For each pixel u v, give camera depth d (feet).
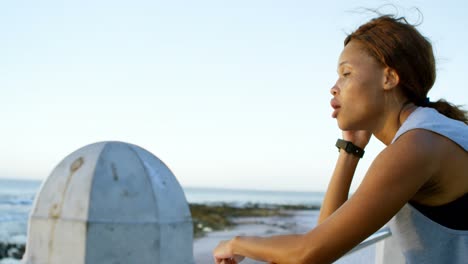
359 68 4.61
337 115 4.80
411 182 3.90
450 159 4.11
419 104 4.73
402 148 4.00
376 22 4.69
